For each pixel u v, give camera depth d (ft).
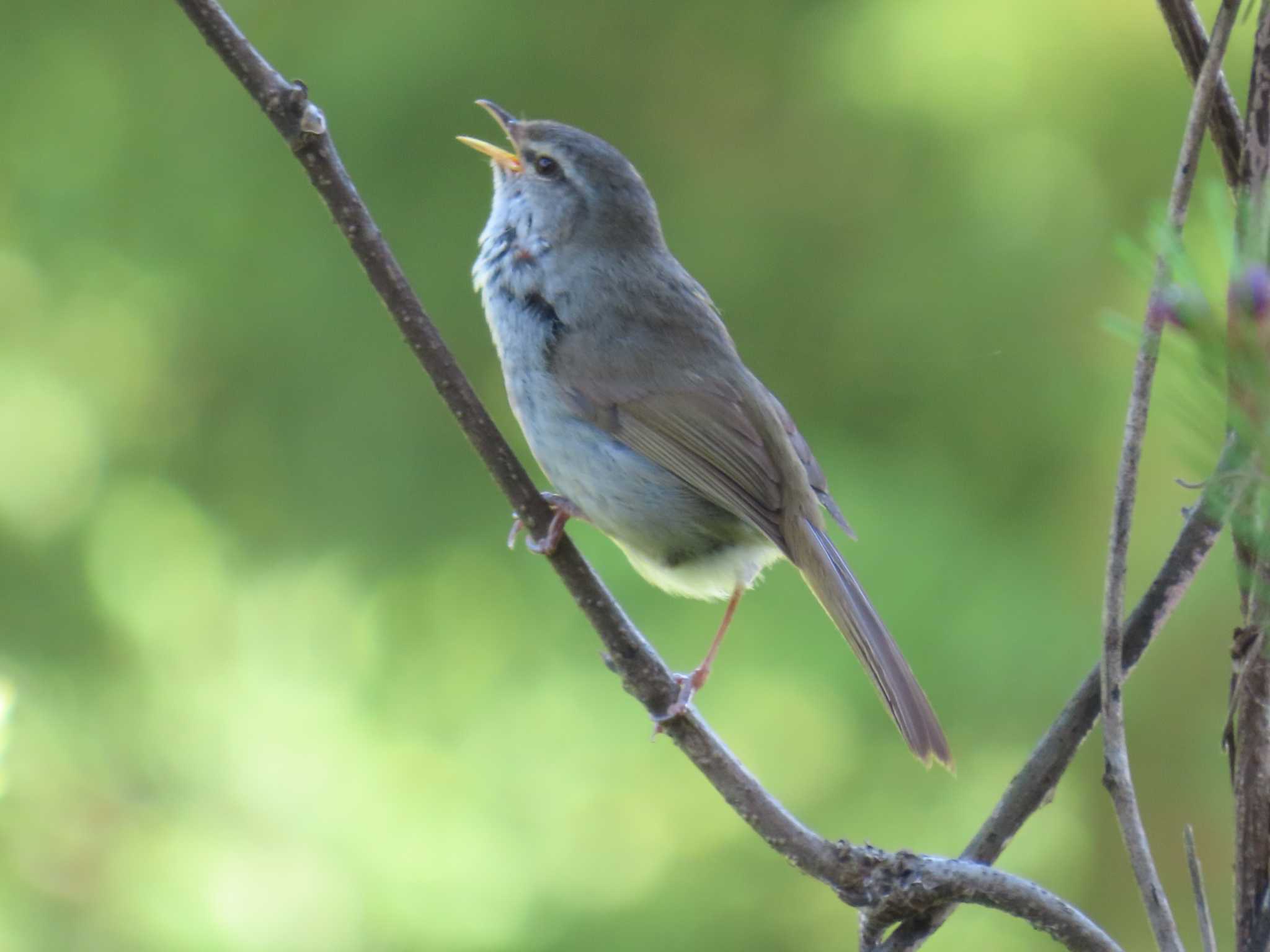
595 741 45.65
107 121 51.11
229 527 50.26
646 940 43.98
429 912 44.96
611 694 45.73
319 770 47.65
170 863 47.21
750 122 46.88
